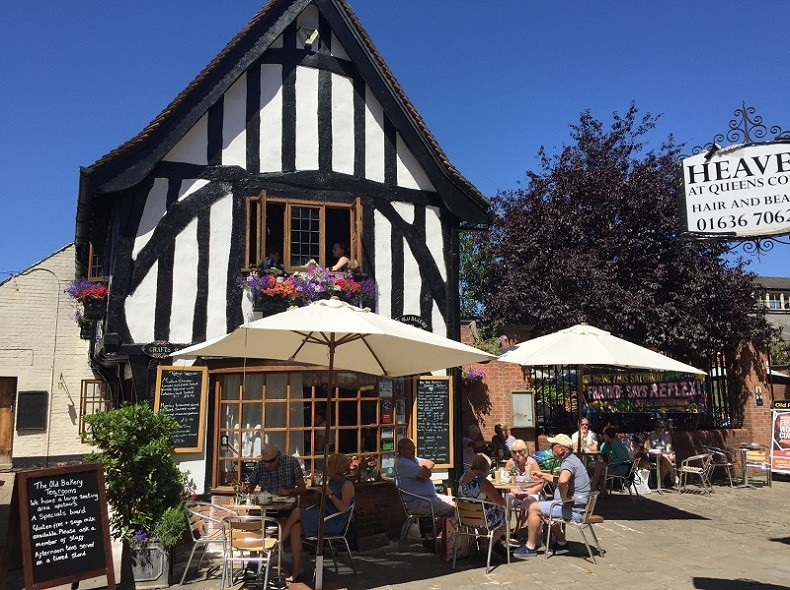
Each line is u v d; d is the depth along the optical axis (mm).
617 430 11922
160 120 8125
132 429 6203
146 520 6090
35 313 14945
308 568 6625
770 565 6551
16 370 14664
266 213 9125
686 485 11500
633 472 10617
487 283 19844
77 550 5547
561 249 14023
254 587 6012
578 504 6812
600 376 12109
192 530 6324
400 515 8391
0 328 14664
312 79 9070
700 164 5945
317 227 8883
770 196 5648
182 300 8148
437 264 9422
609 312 12609
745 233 5730
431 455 8883
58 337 15023
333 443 8141
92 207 8797
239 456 7926
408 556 7102
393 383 8734
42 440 14641
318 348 6750
